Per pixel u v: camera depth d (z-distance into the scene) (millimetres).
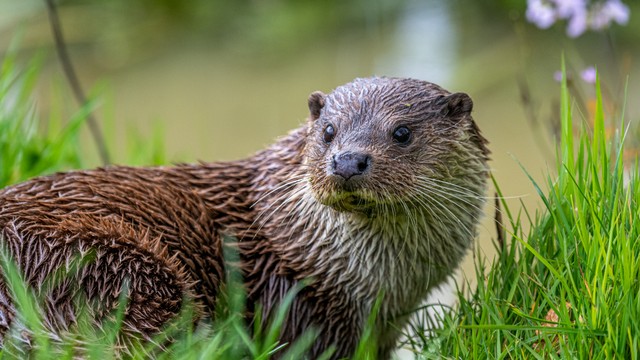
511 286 6762
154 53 19359
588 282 6062
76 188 7254
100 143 10828
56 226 6699
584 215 6383
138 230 7047
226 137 15984
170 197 7480
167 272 6805
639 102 15281
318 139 7238
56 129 10766
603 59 16516
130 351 6559
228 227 7590
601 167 6633
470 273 11234
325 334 7426
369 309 7418
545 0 9758
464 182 7395
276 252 7453
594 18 9773
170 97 17516
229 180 7859
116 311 6594
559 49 17109
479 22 18906
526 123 15461
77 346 6371
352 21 19859
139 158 10719
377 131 7031
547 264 6133
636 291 5875
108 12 20391
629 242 5969
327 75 18031
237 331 6703
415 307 7688
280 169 7680
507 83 16781
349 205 6871
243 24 20188
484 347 6195
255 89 17688
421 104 7262
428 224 7309
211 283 7359
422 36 18906
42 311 6488
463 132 7367
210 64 18797
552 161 12625
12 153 9312
